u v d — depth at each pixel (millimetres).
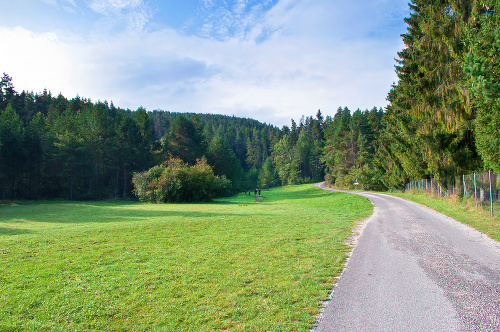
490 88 9578
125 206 33781
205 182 42344
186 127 69062
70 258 8273
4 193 48906
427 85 19188
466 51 15312
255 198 52969
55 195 55188
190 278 6363
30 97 90625
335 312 4504
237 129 198000
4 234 12781
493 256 7316
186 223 16312
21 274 6789
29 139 51406
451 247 8438
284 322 4246
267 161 129375
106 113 67500
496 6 10945
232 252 8828
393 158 42969
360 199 32750
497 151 13312
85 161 56031
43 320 4504
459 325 3902
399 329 3867
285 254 8383
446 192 23922
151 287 5855
